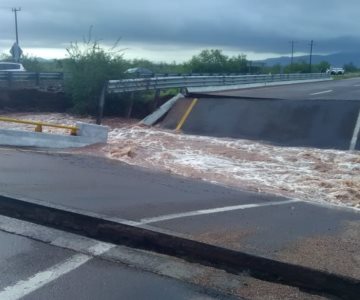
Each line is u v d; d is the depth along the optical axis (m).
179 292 5.89
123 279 6.19
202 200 10.31
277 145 20.56
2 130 16.55
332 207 10.95
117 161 15.24
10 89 30.81
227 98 26.08
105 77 28.64
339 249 7.16
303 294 6.04
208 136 22.48
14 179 10.79
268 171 15.77
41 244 7.25
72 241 7.41
